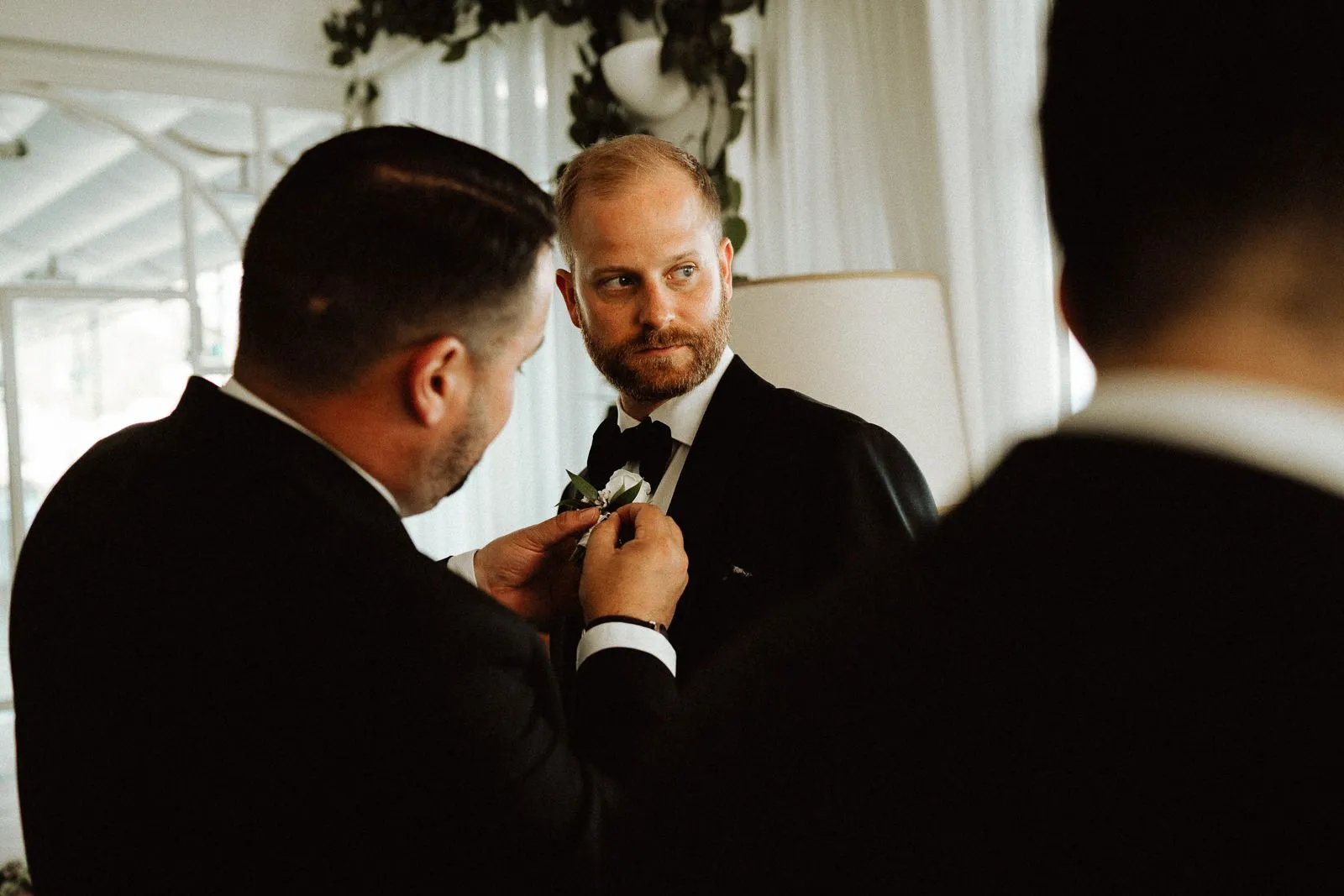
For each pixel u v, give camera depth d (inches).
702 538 44.0
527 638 27.4
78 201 168.2
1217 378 11.4
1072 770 10.5
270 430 27.3
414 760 24.3
